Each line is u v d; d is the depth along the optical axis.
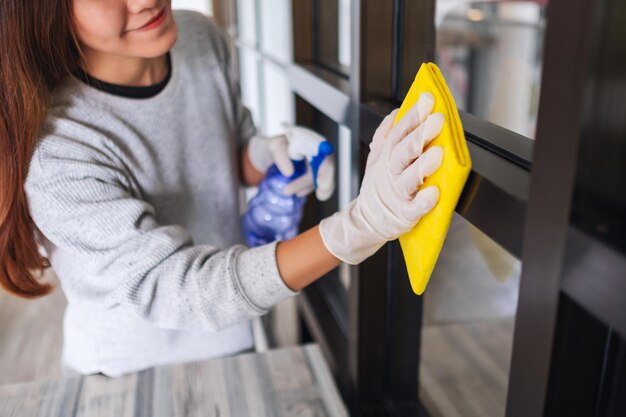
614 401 0.60
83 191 0.97
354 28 1.03
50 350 2.23
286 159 1.18
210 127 1.25
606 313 0.47
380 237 0.77
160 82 1.16
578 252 0.49
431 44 1.06
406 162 0.70
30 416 1.00
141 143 1.11
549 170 0.52
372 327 1.20
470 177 0.68
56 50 0.97
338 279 1.75
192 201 1.25
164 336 1.24
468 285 1.03
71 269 1.07
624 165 0.49
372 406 1.26
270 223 1.22
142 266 0.94
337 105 1.17
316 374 1.10
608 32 0.46
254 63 3.12
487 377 1.00
